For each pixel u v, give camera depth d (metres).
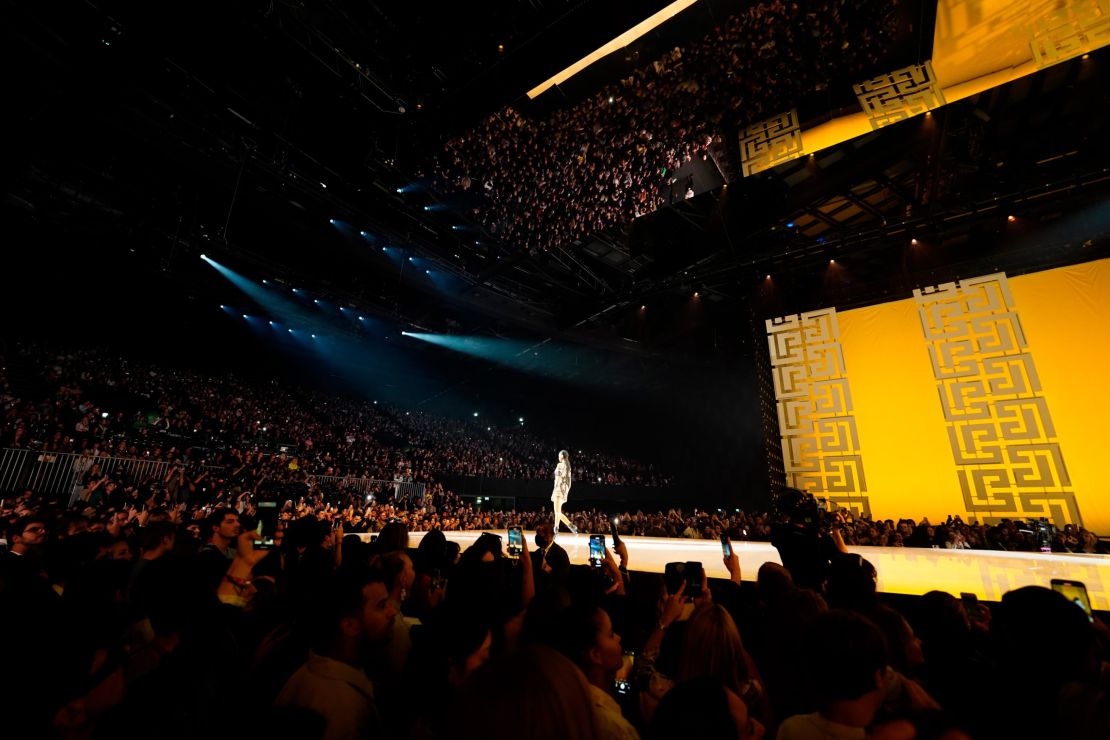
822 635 1.80
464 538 13.84
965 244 18.69
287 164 15.25
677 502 33.91
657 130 13.22
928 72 11.20
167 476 14.49
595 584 2.99
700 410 34.81
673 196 15.48
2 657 1.94
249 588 4.21
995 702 2.10
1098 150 13.88
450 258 20.41
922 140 13.52
